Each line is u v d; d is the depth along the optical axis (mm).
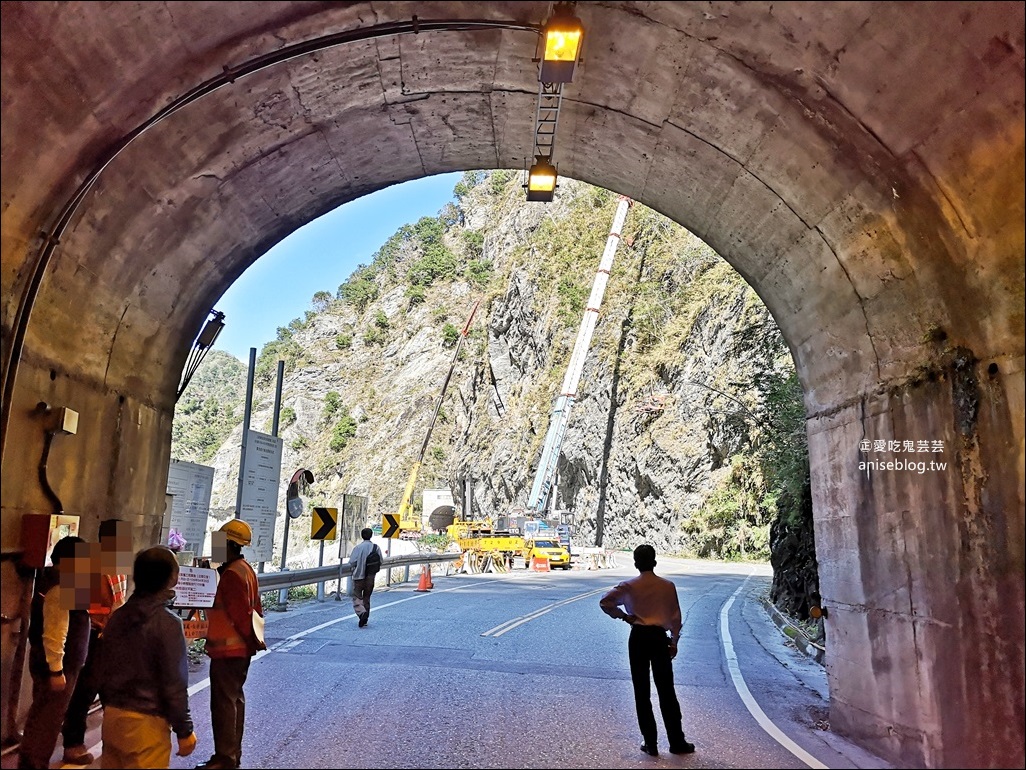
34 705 4223
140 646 3674
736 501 42000
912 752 4691
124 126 4801
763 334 20438
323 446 124500
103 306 5863
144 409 7000
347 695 6711
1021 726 3730
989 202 3922
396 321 140000
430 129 7469
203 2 4395
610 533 55219
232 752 4391
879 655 5188
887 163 4648
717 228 7691
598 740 5410
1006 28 3355
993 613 3973
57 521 4898
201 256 7059
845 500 5895
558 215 97750
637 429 53031
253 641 4559
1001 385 3963
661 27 5230
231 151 6133
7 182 4164
